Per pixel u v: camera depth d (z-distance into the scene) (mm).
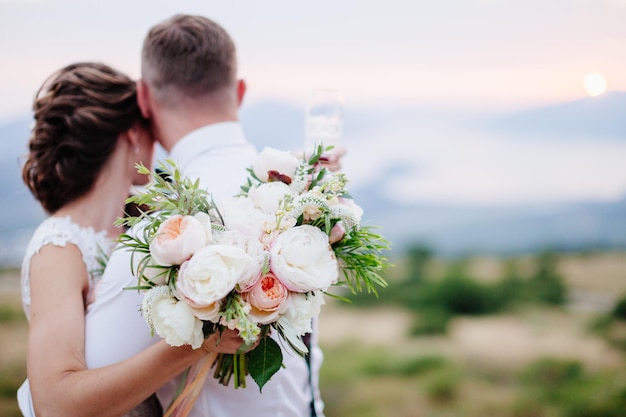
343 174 1203
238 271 1032
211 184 1392
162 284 1110
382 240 1240
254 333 1042
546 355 7469
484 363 7512
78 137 1605
